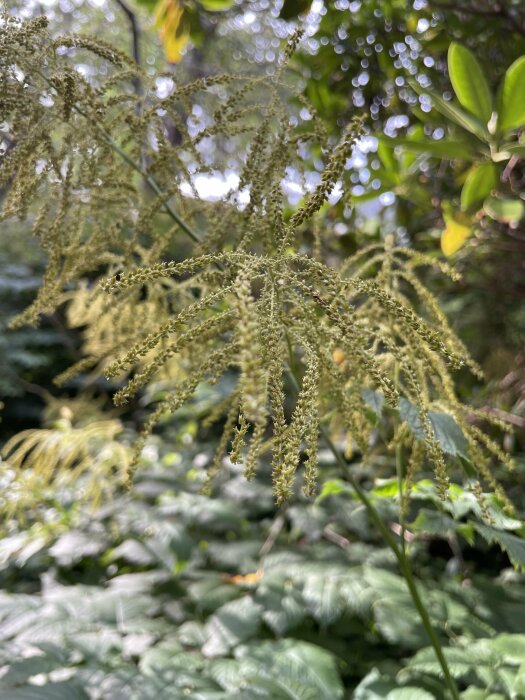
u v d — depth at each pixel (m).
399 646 0.68
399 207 0.90
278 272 0.25
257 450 0.20
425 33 0.84
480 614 0.65
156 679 0.47
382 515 0.56
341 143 0.25
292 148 0.37
